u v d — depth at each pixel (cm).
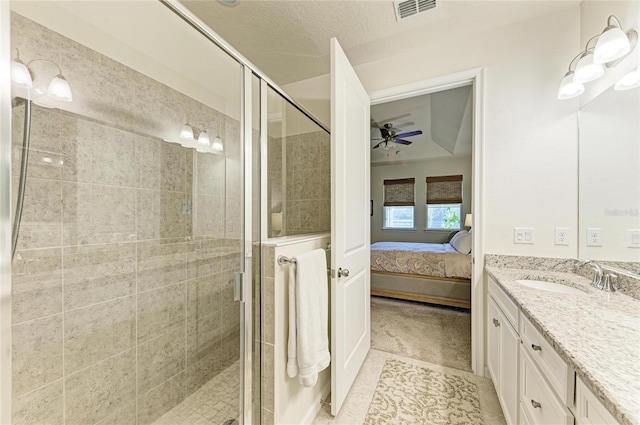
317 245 169
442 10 166
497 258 182
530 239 175
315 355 136
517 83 177
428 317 306
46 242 114
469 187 539
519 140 177
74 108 124
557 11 167
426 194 574
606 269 138
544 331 88
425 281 343
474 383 182
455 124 353
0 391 80
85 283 126
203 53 154
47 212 114
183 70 169
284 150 193
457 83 197
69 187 122
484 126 186
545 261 170
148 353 150
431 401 165
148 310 151
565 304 111
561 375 79
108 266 135
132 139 148
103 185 135
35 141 111
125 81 145
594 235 149
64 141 121
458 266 326
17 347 105
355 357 184
